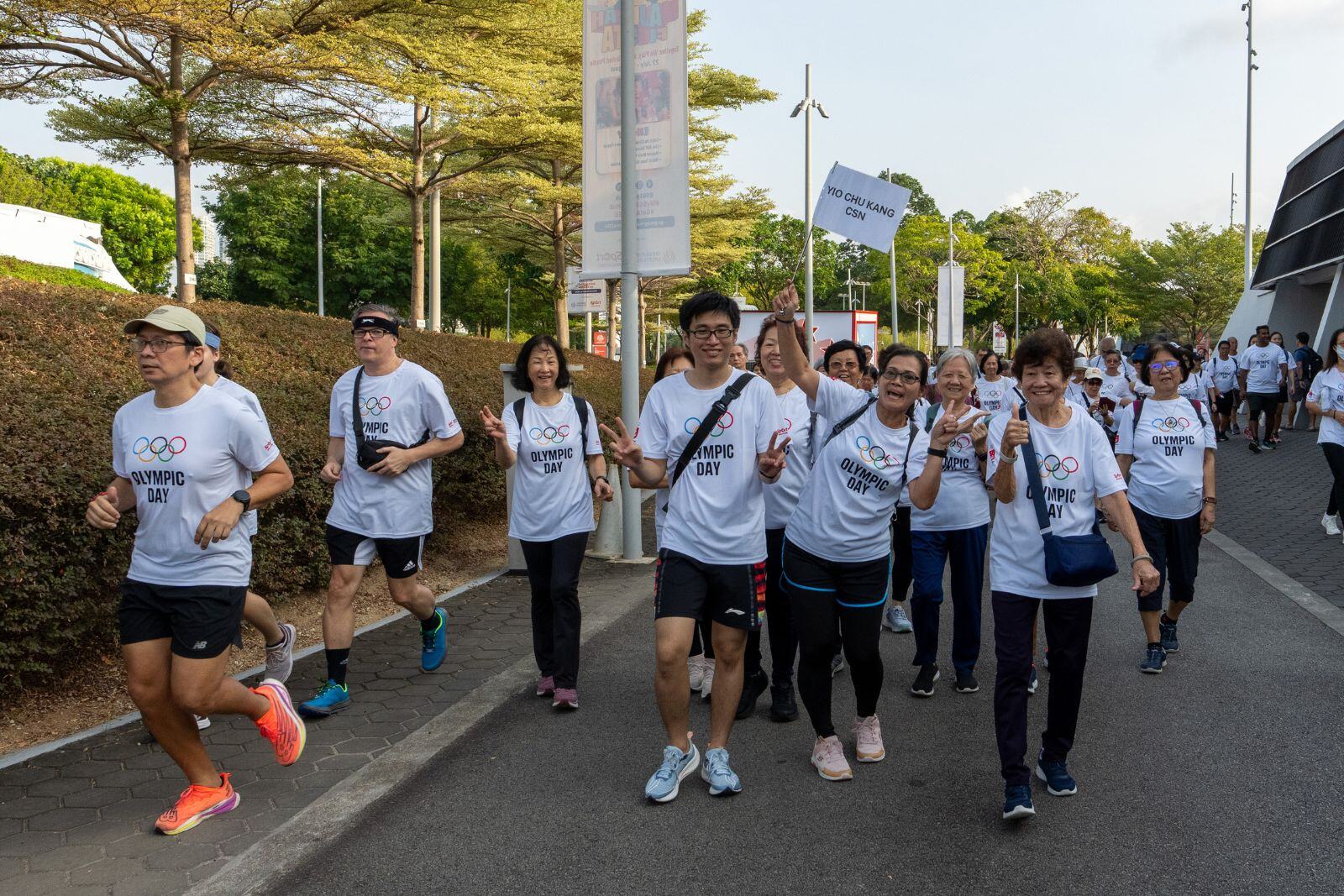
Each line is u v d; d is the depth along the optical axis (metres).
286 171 19.67
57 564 4.51
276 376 7.76
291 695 5.17
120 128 16.41
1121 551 9.38
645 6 8.60
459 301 49.75
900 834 3.67
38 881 3.31
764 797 4.01
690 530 4.00
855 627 4.19
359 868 3.42
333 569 5.09
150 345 3.60
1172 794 3.98
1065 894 3.22
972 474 5.23
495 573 8.35
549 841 3.62
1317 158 26.56
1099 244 75.31
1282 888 3.24
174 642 3.65
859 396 4.20
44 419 4.85
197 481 3.64
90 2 12.09
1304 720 4.77
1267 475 14.32
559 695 4.94
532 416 5.16
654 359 67.31
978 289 61.16
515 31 17.02
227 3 13.24
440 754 4.44
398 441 5.10
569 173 27.33
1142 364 5.89
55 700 4.87
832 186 8.59
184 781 4.12
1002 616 3.86
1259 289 31.97
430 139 19.97
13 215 23.00
